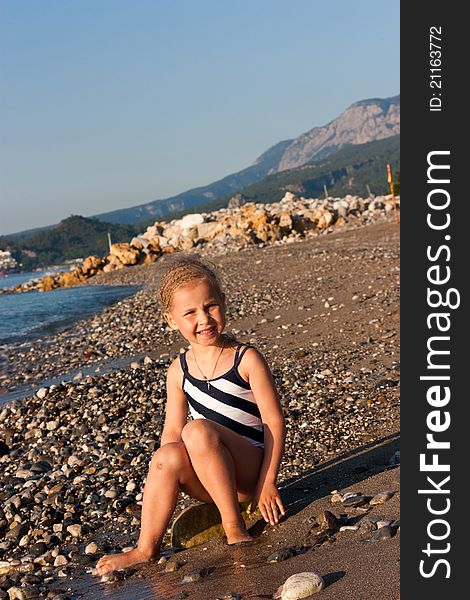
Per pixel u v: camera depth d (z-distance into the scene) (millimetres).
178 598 3514
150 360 11047
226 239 36500
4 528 5625
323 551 3758
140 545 4297
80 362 13023
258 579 3541
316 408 7559
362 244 25531
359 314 12102
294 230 36812
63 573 4582
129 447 7125
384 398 7605
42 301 26141
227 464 4145
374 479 4914
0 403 10516
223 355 4410
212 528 4395
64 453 7258
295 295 15367
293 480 5465
